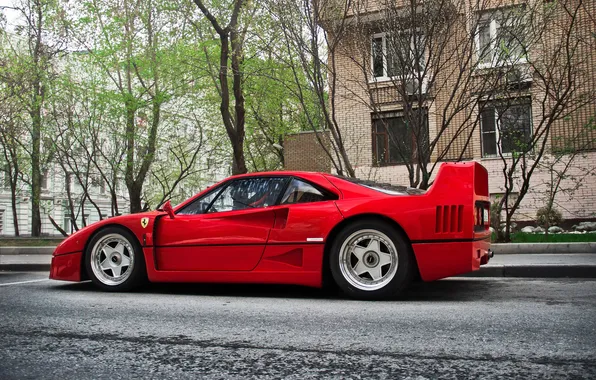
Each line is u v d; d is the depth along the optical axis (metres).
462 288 5.06
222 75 14.17
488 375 2.26
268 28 11.73
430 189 4.34
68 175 18.69
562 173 11.05
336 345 2.84
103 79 18.14
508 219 10.02
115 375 2.36
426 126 10.31
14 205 24.00
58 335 3.18
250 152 27.34
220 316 3.76
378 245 4.40
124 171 18.67
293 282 4.55
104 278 5.26
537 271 5.94
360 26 10.02
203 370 2.42
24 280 6.52
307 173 4.82
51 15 18.56
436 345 2.79
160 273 5.00
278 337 3.06
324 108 10.02
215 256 4.80
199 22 15.69
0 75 19.14
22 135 22.73
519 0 12.73
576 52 13.22
